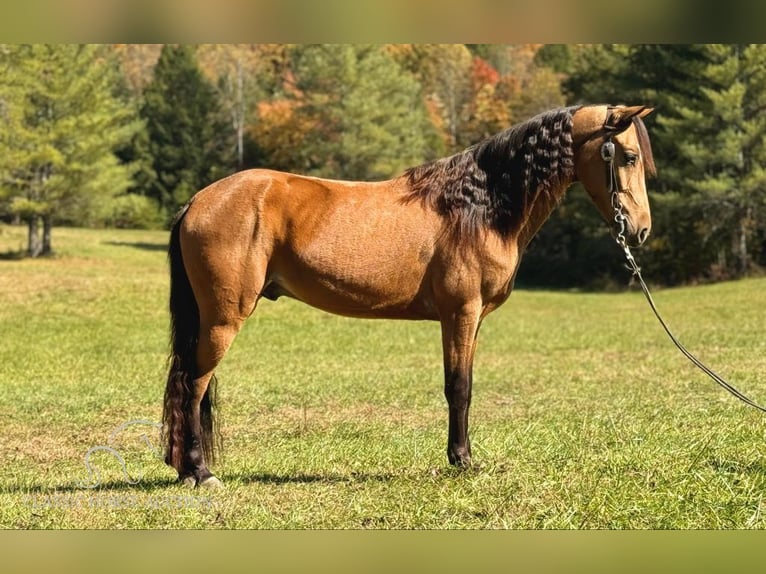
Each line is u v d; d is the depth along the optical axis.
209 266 6.19
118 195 43.94
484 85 56.00
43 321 19.23
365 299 6.36
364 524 5.42
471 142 55.59
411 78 52.22
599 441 7.66
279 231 6.25
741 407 9.29
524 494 5.91
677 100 38.53
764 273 38.75
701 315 22.58
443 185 6.42
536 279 44.66
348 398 10.79
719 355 14.16
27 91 34.16
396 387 11.70
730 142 36.47
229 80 56.66
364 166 49.16
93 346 16.23
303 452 7.60
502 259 6.38
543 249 46.84
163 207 54.84
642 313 24.31
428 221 6.34
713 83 37.69
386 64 49.72
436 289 6.36
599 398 10.55
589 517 5.50
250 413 9.81
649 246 41.31
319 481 6.52
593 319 22.78
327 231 6.25
